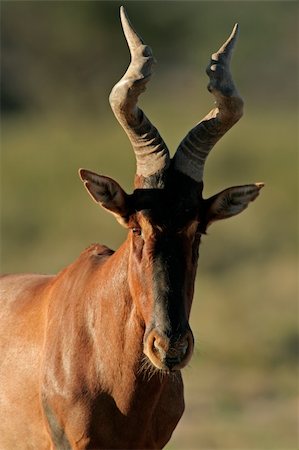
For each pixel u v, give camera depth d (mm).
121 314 29219
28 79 167125
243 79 179625
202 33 173000
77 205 105562
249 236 98125
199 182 28953
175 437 51156
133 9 166625
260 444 49688
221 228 98500
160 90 175500
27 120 165625
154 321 27562
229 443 50031
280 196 108625
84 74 166250
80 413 29281
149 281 27922
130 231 29109
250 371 65938
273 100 178375
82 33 163750
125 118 28688
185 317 27594
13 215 102688
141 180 28781
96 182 28297
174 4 171125
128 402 29234
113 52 165375
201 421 54844
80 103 166625
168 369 27281
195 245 28797
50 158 123125
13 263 92438
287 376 65125
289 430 52719
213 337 70250
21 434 30984
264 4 179375
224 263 93812
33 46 166250
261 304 80000
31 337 31141
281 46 183500
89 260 31469
